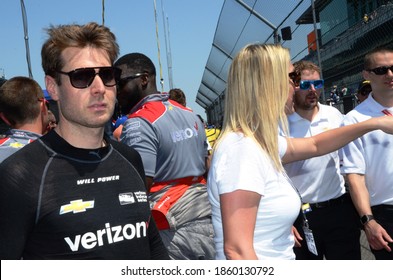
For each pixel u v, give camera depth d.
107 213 1.39
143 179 1.66
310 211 2.98
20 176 1.30
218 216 1.65
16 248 1.26
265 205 1.58
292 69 2.59
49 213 1.31
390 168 2.68
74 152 1.40
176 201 2.35
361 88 5.03
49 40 1.47
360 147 2.72
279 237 1.64
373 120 2.09
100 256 1.35
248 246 1.47
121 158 1.54
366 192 2.72
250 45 1.69
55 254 1.32
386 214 2.74
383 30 6.43
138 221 1.47
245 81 1.64
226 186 1.51
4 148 2.41
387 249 2.58
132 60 2.58
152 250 1.67
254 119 1.63
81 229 1.34
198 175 2.54
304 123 3.12
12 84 2.51
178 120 2.48
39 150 1.37
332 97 8.16
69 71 1.42
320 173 2.95
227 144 1.59
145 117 2.38
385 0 6.84
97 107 1.43
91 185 1.40
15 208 1.27
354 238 3.06
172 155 2.40
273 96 1.63
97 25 1.52
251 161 1.53
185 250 2.33
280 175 1.63
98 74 1.44
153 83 2.62
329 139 2.09
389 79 2.72
